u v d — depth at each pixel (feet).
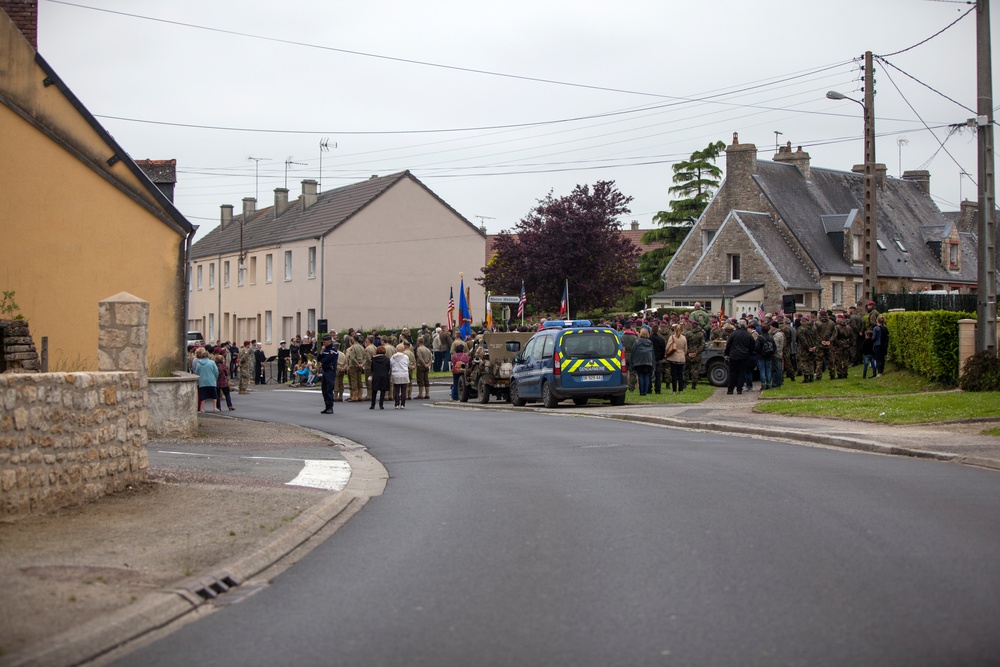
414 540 30.04
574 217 150.00
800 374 94.79
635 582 23.71
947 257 197.57
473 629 20.36
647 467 43.83
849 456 47.06
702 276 176.24
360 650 19.24
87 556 26.76
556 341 83.25
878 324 86.12
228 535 29.96
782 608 21.06
